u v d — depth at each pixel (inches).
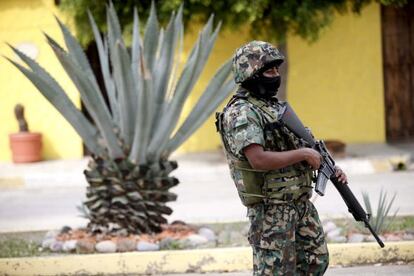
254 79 332.8
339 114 1097.4
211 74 1064.8
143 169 578.6
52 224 711.1
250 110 328.5
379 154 992.2
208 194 838.5
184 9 885.8
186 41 1042.7
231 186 880.9
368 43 1093.1
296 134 333.7
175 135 597.6
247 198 336.5
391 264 526.0
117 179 579.2
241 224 653.3
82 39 940.6
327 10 925.8
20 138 1033.5
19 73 1061.8
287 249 334.0
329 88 1093.1
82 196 871.1
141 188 583.2
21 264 536.7
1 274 537.0
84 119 583.5
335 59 1090.1
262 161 322.3
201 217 706.8
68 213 771.4
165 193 591.2
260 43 336.5
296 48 1083.3
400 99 1149.7
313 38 932.0
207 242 581.3
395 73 1146.7
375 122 1102.4
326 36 1084.5
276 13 908.6
